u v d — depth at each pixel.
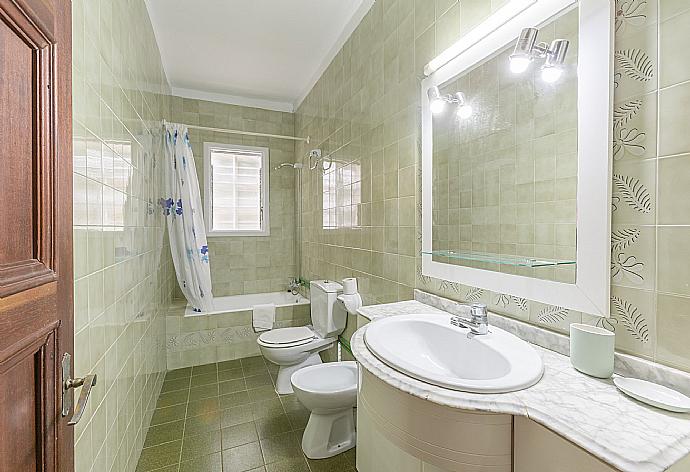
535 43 1.05
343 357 2.48
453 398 0.74
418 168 1.66
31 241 0.62
